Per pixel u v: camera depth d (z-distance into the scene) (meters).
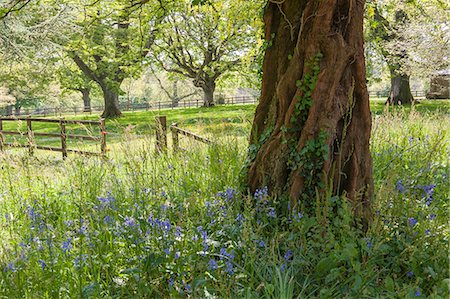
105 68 28.00
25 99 50.28
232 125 8.52
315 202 4.59
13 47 18.81
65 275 3.59
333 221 4.17
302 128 4.88
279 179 4.96
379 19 19.44
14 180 6.75
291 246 3.85
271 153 5.05
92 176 6.62
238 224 4.32
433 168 6.07
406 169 6.23
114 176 5.99
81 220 4.61
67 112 48.78
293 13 5.16
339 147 4.81
